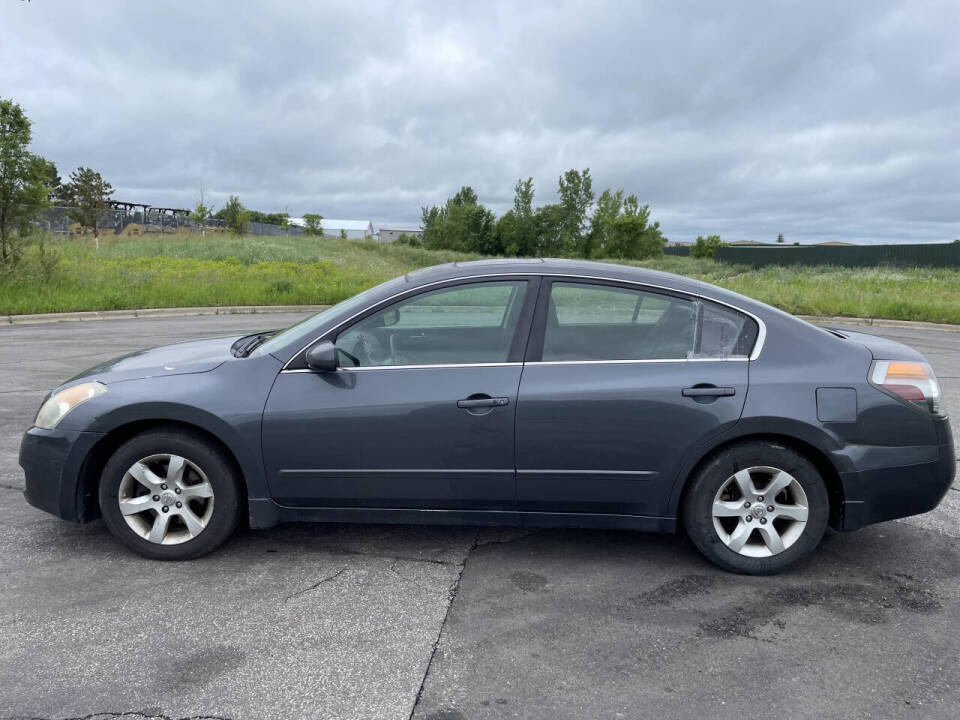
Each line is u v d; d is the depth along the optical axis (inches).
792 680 101.2
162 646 108.7
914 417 131.6
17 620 116.0
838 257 1685.5
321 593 126.8
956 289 901.2
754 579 133.8
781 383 130.9
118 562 138.5
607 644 110.5
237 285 794.2
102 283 753.0
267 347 144.6
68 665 103.1
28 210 698.2
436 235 3499.0
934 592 129.3
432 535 153.8
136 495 141.2
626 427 130.6
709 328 135.9
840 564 140.8
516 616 119.1
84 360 371.9
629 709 94.0
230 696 96.2
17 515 161.2
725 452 132.3
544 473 132.8
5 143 668.7
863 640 112.3
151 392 135.0
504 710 93.7
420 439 132.5
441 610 121.0
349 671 102.5
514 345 135.3
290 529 156.5
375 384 133.9
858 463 129.9
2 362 364.8
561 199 3134.8
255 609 120.8
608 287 136.9
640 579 133.4
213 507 137.4
